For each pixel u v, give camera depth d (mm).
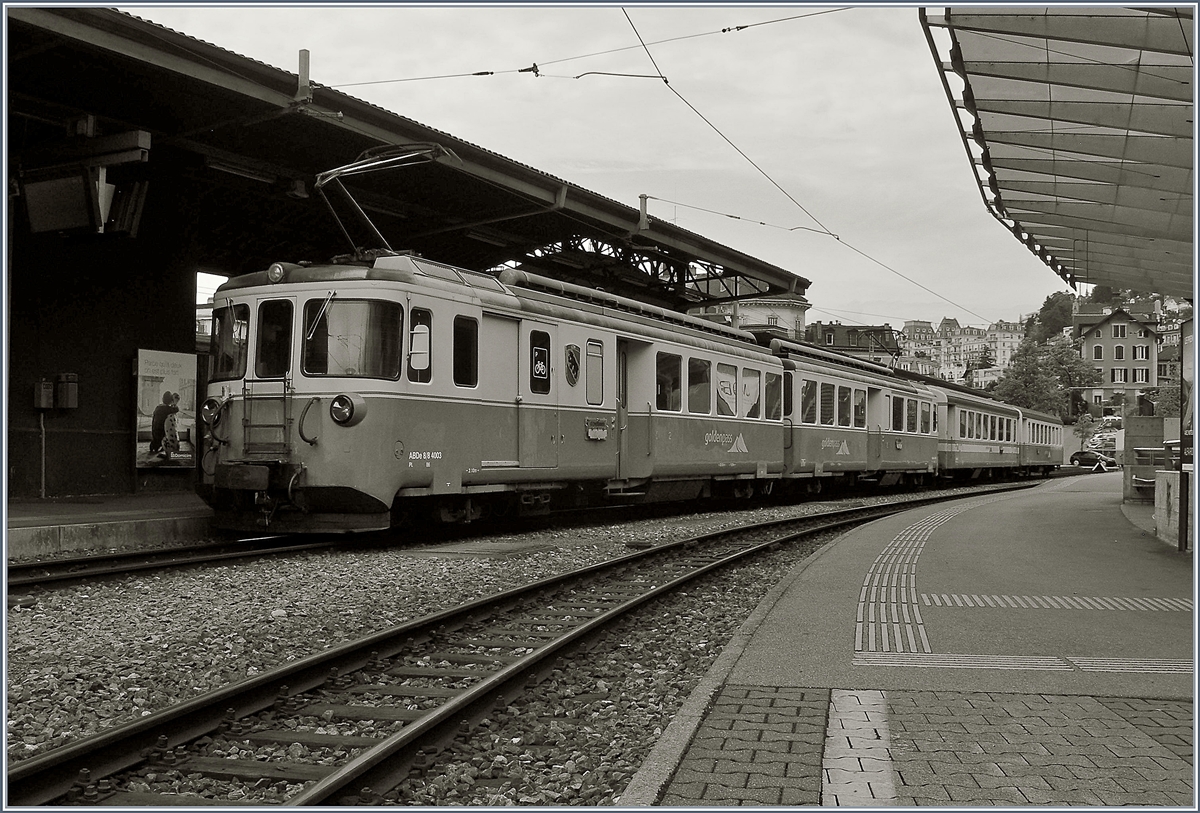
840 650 7828
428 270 14555
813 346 28609
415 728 5297
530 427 16234
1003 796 4664
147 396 20906
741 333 24516
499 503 16922
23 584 10406
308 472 13547
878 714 6047
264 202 23234
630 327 18953
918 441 35031
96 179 15539
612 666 7809
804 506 26188
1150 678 6910
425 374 14188
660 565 13672
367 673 7250
